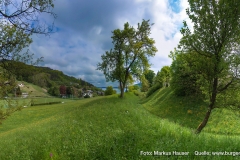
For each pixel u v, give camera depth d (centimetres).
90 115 1441
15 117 3142
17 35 416
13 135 1465
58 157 582
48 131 1107
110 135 737
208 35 816
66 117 1719
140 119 1038
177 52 1020
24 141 989
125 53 3091
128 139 685
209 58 866
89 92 11650
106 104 2069
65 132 953
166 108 2752
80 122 1215
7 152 812
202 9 825
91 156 581
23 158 641
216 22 796
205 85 902
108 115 1320
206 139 664
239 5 751
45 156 600
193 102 2486
